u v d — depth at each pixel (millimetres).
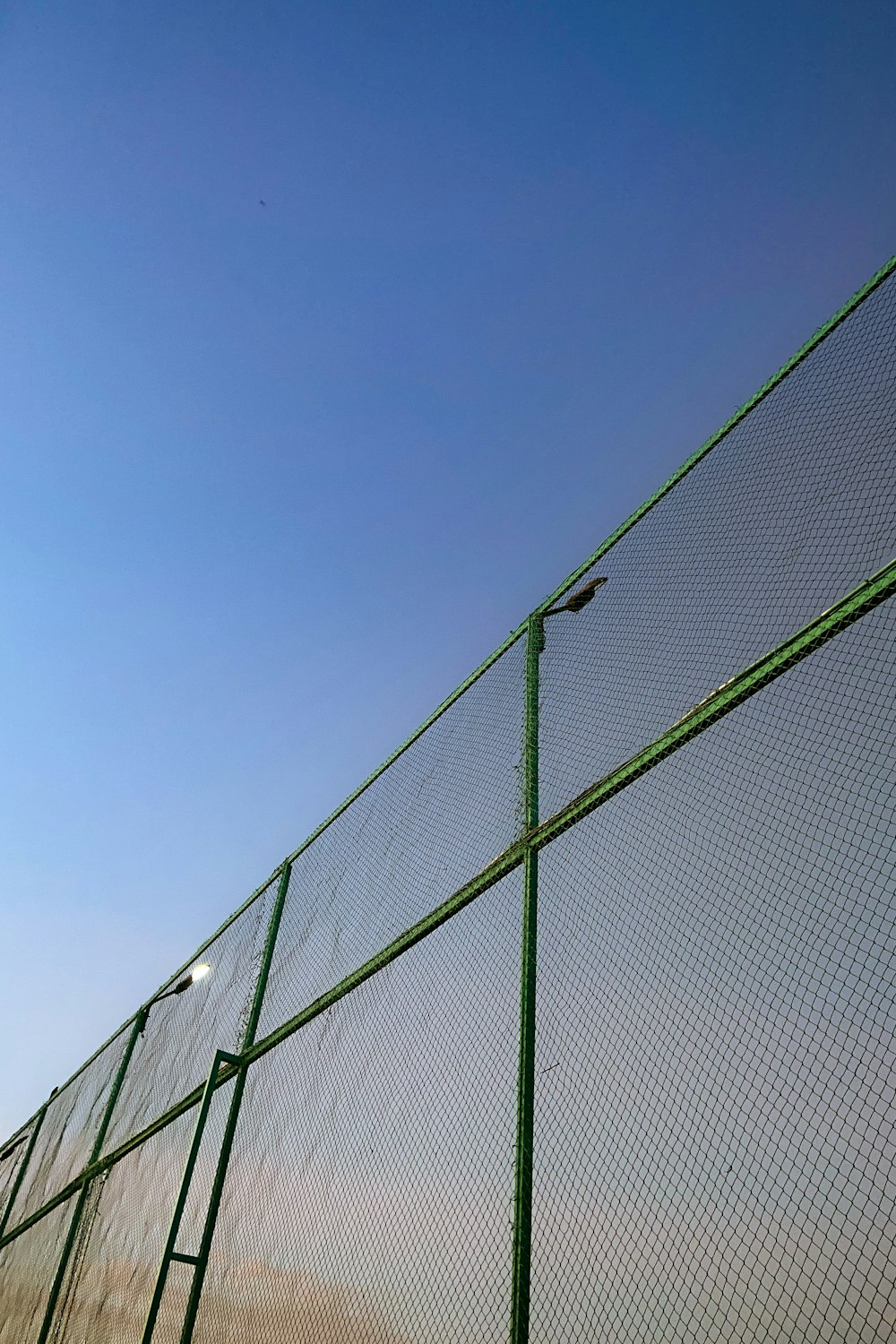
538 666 3674
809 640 2361
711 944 2211
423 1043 3201
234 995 5270
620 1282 1967
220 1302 3750
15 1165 9117
